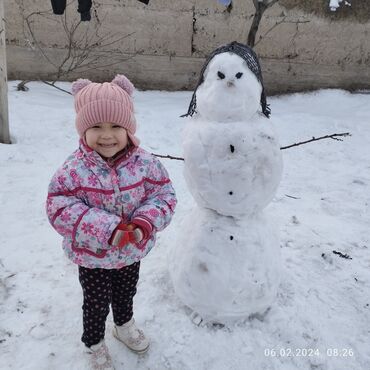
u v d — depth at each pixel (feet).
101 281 6.36
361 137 17.90
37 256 9.52
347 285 9.21
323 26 20.95
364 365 7.36
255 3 11.44
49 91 19.84
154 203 6.20
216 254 7.38
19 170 13.16
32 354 7.17
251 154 6.62
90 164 5.91
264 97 7.06
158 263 9.49
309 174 14.83
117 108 5.74
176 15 20.16
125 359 7.19
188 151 6.92
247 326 7.89
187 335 7.64
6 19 19.57
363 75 22.20
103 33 20.22
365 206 12.91
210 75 6.77
